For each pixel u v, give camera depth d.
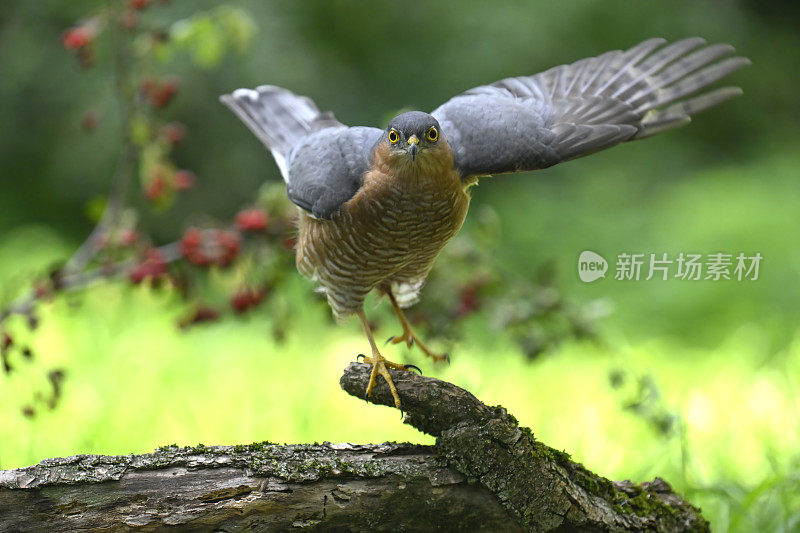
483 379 10.72
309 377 11.07
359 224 7.37
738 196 17.91
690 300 15.74
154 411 9.96
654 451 8.94
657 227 17.72
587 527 6.24
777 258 16.16
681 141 20.86
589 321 10.35
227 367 11.49
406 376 6.65
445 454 6.23
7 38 18.41
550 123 7.56
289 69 17.86
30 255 16.58
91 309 13.30
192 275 9.85
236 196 18.50
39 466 5.86
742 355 12.66
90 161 17.91
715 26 20.45
